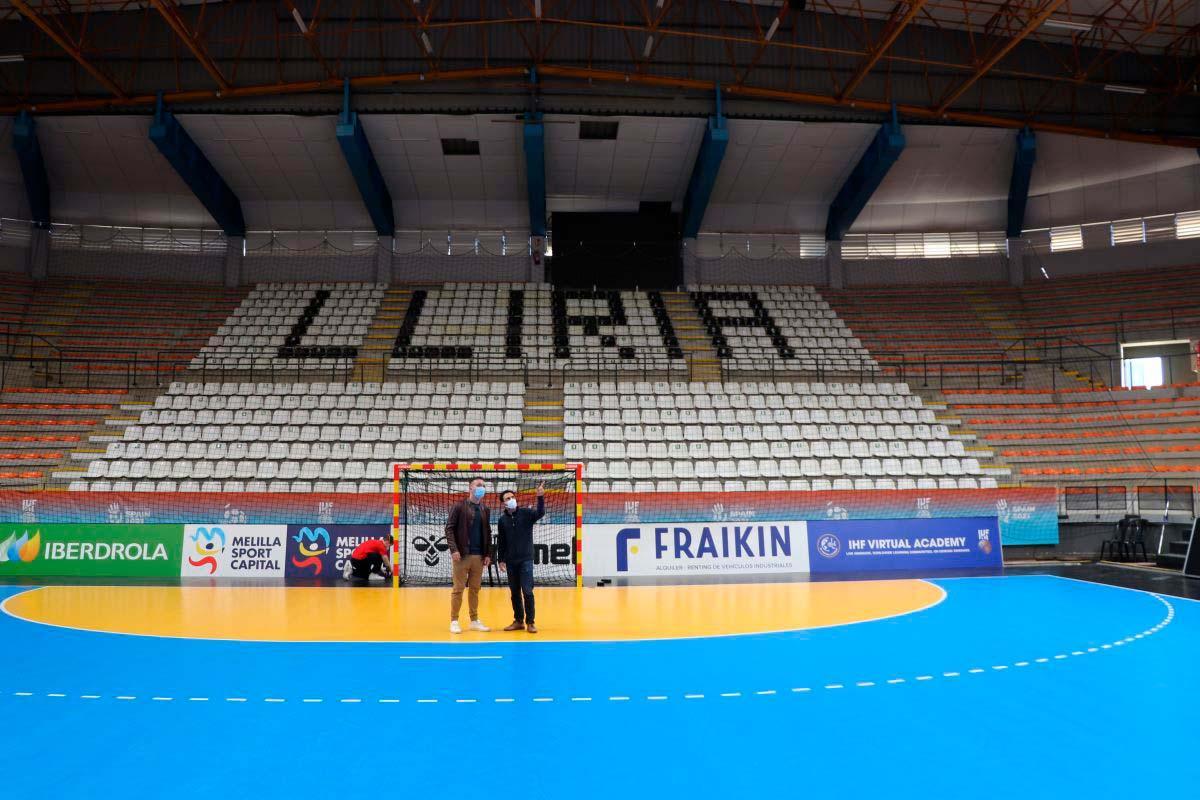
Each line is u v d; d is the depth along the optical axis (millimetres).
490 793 4523
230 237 30531
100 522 17312
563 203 30891
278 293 29719
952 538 18234
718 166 26156
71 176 28594
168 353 26203
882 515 18359
